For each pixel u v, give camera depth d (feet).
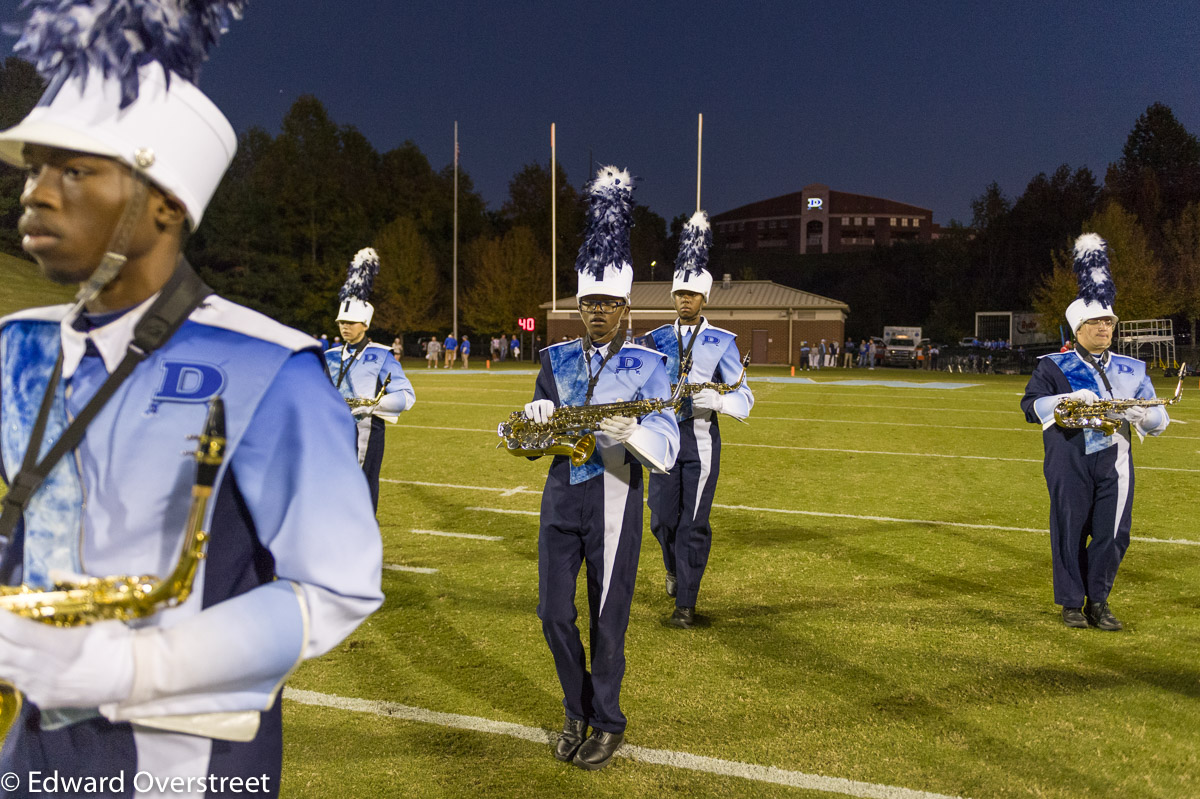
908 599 18.54
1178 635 16.38
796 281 275.80
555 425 11.30
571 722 11.45
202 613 3.59
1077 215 196.95
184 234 4.17
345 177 199.82
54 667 3.20
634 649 15.47
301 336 4.26
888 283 244.63
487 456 38.45
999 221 208.23
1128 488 16.62
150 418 3.88
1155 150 183.73
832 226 397.19
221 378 3.95
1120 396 17.07
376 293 168.04
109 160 3.71
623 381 11.94
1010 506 28.55
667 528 17.89
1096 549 16.72
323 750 11.42
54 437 3.99
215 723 3.71
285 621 3.65
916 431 49.78
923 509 28.02
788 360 155.84
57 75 3.82
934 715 12.75
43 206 3.69
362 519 4.04
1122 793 10.58
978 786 10.69
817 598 18.57
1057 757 11.47
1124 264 123.75
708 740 11.88
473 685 13.66
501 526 25.03
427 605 17.70
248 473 3.98
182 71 3.94
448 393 74.79
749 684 13.88
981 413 61.05
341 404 4.25
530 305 173.99
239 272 160.15
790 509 27.91
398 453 39.24
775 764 11.19
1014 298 205.26
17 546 4.01
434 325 171.01
